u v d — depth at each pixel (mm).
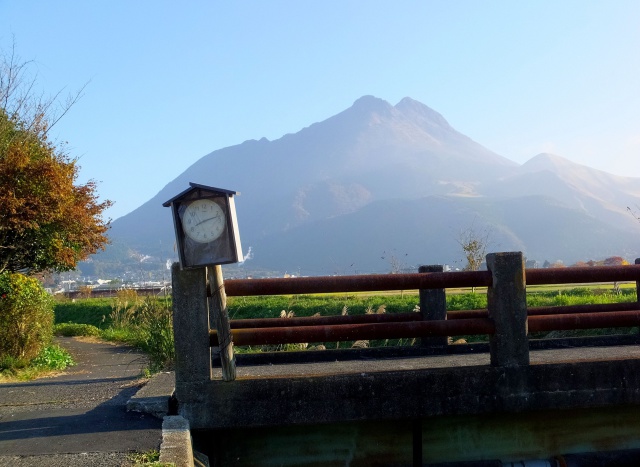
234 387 5895
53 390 8109
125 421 6125
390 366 7332
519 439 6465
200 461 5516
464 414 6121
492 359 6285
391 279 6195
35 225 14875
